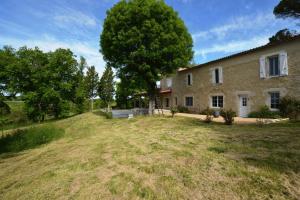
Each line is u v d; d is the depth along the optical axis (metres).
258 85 15.38
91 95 39.03
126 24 18.17
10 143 12.97
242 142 7.39
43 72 32.16
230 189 4.04
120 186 4.63
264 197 3.66
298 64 12.66
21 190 5.05
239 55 16.89
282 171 4.60
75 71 37.03
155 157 6.44
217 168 5.11
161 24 18.05
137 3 18.08
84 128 17.47
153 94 21.44
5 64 30.75
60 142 12.05
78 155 7.72
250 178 4.40
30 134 14.30
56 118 35.84
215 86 19.75
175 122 14.47
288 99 12.85
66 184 5.05
